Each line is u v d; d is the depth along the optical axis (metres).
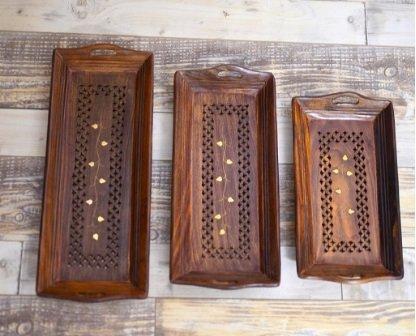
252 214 1.12
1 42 1.19
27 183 1.13
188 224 1.09
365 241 1.11
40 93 1.18
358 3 1.29
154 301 1.09
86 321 1.08
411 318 1.12
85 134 1.13
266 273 1.07
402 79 1.26
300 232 1.08
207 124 1.16
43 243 1.04
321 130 1.17
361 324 1.12
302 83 1.23
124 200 1.10
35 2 1.22
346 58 1.25
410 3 1.29
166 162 1.16
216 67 1.16
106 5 1.23
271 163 1.11
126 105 1.15
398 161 1.21
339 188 1.14
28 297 1.08
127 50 1.15
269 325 1.10
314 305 1.12
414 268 1.15
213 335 1.09
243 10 1.26
